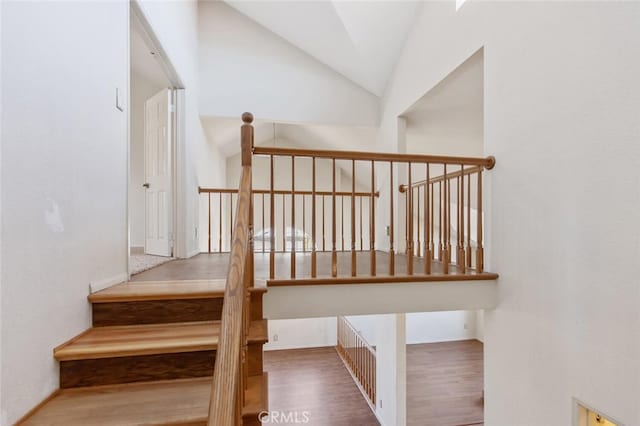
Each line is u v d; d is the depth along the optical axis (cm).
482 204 241
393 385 366
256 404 127
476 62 256
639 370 132
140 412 113
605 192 147
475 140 401
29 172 111
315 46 389
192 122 356
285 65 408
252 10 380
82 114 146
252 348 155
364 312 207
